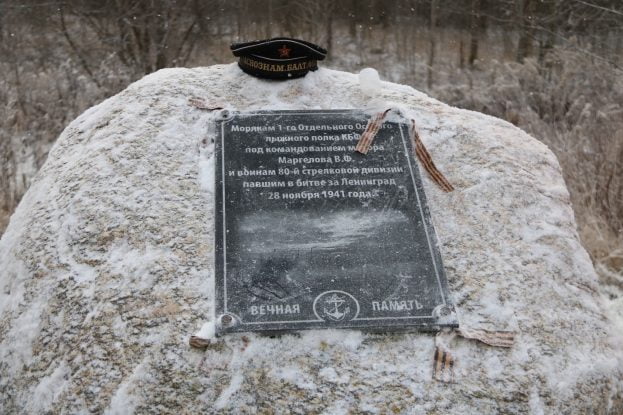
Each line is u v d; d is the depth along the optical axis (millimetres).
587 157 7199
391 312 2744
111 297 2795
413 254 2947
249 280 2809
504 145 3650
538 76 9570
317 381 2549
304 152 3303
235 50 3758
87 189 3238
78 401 2555
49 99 9234
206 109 3584
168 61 11219
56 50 11320
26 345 2840
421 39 13602
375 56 13000
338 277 2844
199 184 3203
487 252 3045
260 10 13852
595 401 2686
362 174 3232
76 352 2686
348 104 3688
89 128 3721
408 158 3330
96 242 3008
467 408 2516
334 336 2680
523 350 2707
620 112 8172
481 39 13625
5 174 7082
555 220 3299
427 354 2660
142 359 2594
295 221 3025
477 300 2852
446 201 3238
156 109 3609
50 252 3070
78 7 11898
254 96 3707
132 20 10836
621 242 6195
